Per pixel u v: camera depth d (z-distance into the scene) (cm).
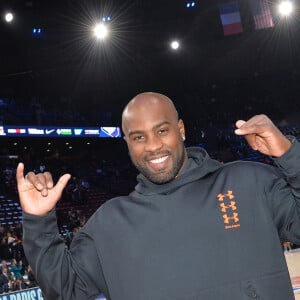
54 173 2611
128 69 3234
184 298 156
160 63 3325
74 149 2997
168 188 169
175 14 3222
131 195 179
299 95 3422
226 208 164
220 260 158
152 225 165
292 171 153
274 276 157
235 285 155
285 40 3366
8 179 2328
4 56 2895
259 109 3425
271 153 157
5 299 909
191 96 3403
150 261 161
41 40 2958
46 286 166
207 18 3275
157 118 165
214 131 3253
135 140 168
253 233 161
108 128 2950
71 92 3111
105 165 2958
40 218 163
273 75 3484
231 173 172
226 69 3466
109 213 173
